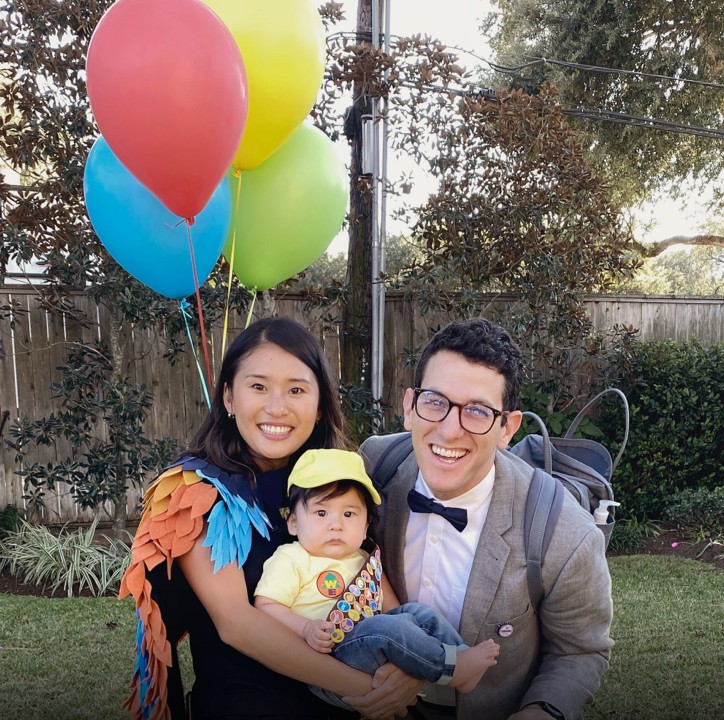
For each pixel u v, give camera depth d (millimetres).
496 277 6277
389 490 1918
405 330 6430
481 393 1629
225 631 1537
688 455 6418
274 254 3439
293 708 1616
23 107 5070
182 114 2332
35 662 3652
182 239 3059
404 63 5672
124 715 3113
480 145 5859
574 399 6402
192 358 6074
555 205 5836
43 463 5840
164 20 2312
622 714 3141
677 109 9961
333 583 1730
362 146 6027
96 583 4801
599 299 6973
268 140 3012
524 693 1758
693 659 3689
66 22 5020
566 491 1809
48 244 5266
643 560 5352
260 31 2729
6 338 5664
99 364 5633
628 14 9312
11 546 5207
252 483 1771
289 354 1795
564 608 1688
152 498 1653
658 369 6328
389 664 1586
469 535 1768
